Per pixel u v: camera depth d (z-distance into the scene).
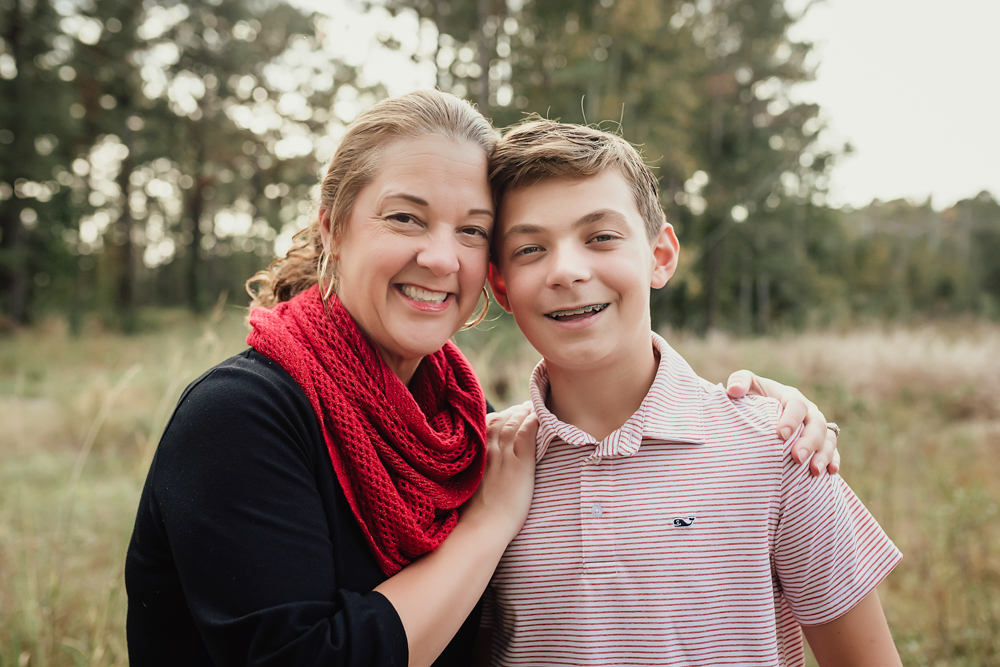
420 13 12.20
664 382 1.22
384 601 0.98
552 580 1.17
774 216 20.72
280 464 0.98
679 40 14.63
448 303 1.17
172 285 27.92
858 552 1.13
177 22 20.08
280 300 1.45
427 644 0.99
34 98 15.70
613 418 1.26
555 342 1.16
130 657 1.16
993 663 2.26
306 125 21.19
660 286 1.33
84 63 17.62
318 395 1.08
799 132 20.61
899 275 26.19
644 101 13.69
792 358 8.39
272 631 0.88
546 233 1.15
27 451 4.81
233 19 20.19
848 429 4.83
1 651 2.07
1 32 15.27
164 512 0.97
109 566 2.51
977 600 2.58
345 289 1.21
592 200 1.14
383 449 1.12
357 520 1.06
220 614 0.91
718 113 18.34
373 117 1.16
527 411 1.42
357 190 1.15
